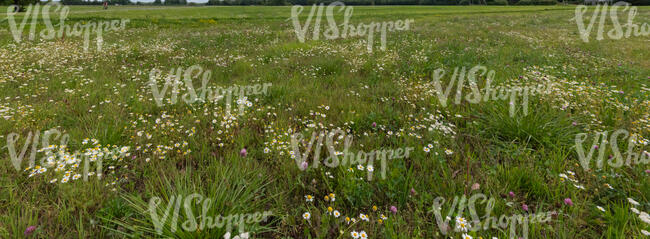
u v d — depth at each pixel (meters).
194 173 2.78
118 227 2.17
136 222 2.18
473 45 11.32
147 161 2.89
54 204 2.31
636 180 2.61
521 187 2.66
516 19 27.17
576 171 2.81
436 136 3.58
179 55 9.35
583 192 2.53
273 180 2.73
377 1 102.38
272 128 3.83
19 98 4.79
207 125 4.02
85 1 77.06
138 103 4.59
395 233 2.08
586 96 4.75
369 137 3.66
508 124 3.70
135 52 9.48
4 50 8.52
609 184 2.58
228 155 3.06
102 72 6.69
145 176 2.76
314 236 2.15
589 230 2.15
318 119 4.21
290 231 2.21
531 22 23.67
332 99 5.12
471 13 41.84
